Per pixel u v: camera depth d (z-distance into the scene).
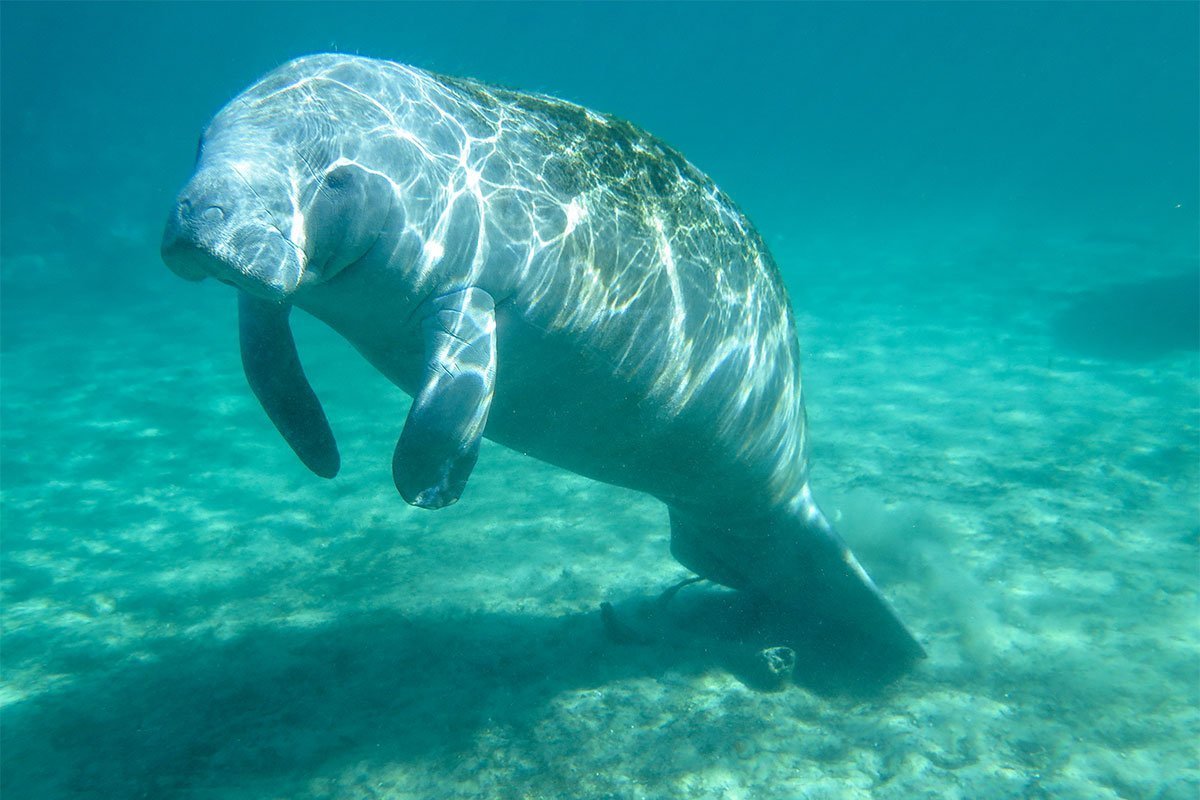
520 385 3.25
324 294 2.82
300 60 2.83
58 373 12.94
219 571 6.28
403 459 2.64
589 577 5.75
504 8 114.88
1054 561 5.54
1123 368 10.70
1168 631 4.61
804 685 4.32
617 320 3.27
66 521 7.43
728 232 3.93
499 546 6.34
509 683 4.46
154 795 3.68
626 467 3.98
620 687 4.37
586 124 3.49
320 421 3.40
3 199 28.06
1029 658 4.43
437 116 2.94
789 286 18.98
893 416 9.25
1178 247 21.17
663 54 137.62
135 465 8.84
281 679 4.64
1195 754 3.61
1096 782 3.48
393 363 3.17
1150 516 6.18
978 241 24.92
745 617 5.02
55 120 37.56
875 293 17.52
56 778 3.85
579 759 3.77
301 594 5.78
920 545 5.90
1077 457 7.55
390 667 4.70
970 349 12.31
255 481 8.26
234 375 12.52
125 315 18.06
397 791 3.63
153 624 5.46
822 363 11.91
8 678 4.82
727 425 3.94
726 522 4.58
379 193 2.64
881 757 3.69
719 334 3.73
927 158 69.38
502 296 2.96
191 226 2.26
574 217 3.14
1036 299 15.78
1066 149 74.06
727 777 3.59
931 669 4.39
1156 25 113.62
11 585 6.18
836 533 4.54
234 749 4.01
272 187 2.42
